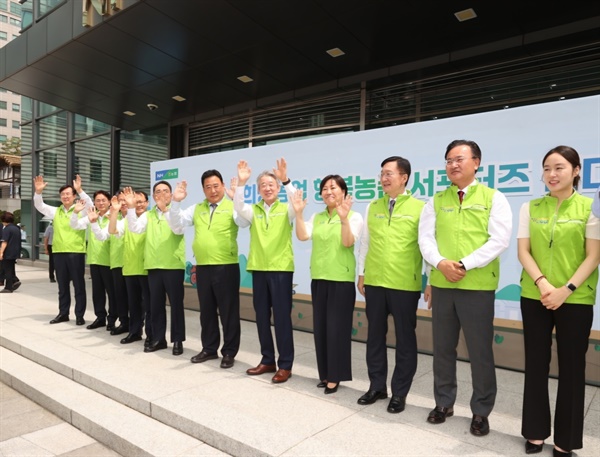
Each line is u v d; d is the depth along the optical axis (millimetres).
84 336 4859
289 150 5105
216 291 3773
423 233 2693
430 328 4246
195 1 4969
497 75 5816
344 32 5469
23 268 13133
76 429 3111
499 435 2545
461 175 2529
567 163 2238
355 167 4590
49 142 13648
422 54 5973
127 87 7590
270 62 6434
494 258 2436
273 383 3379
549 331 2330
